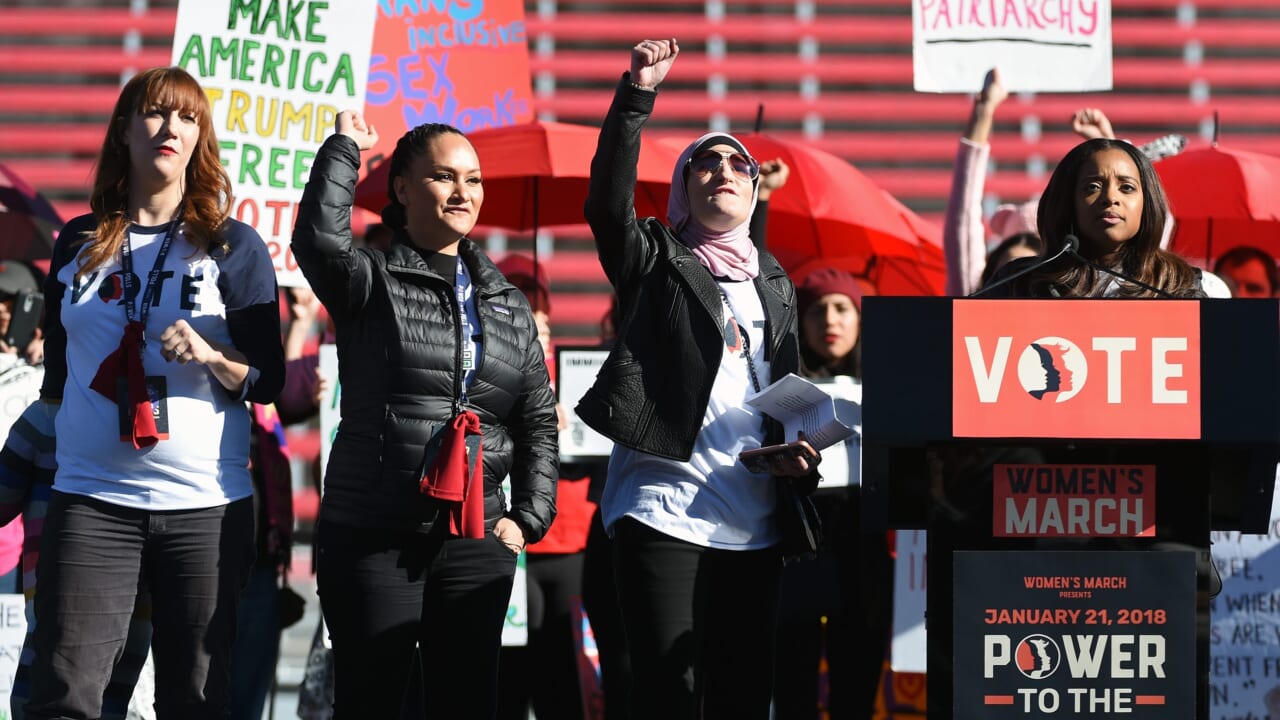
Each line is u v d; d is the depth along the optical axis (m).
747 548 8.34
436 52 13.36
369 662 8.05
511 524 8.48
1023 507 6.82
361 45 11.70
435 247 8.58
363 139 8.48
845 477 10.87
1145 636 6.75
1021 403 6.59
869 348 6.64
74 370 8.31
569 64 24.52
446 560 8.26
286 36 11.57
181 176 8.61
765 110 24.44
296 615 11.75
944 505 6.84
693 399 8.23
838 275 12.46
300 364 11.60
